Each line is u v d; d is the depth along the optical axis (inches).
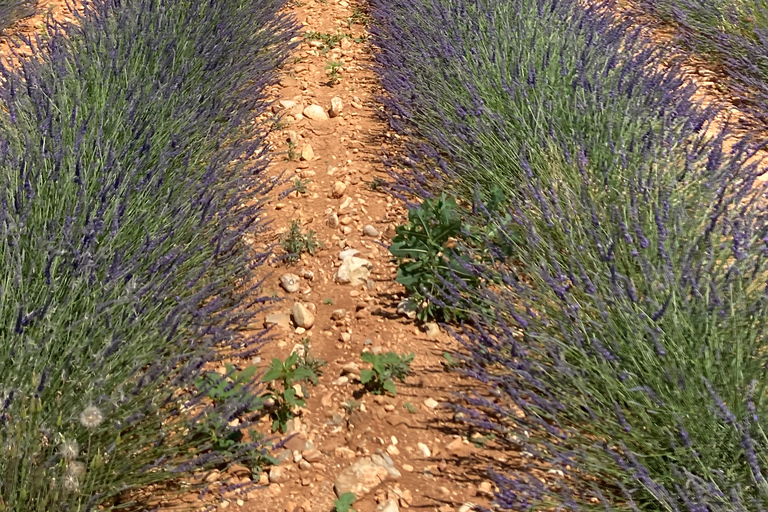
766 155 165.6
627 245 102.0
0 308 83.0
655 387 84.4
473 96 146.0
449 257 116.3
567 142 130.6
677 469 79.0
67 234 93.7
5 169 106.4
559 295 97.0
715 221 96.1
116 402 79.8
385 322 116.7
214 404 93.3
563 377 91.0
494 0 184.9
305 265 131.3
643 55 168.7
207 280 110.3
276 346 110.3
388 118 181.9
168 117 144.3
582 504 79.6
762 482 70.6
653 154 120.7
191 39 179.9
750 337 84.8
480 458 91.3
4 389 74.5
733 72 204.7
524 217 114.1
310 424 96.5
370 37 233.9
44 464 71.0
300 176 161.6
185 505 81.9
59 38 169.8
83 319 83.6
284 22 230.2
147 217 109.3
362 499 85.3
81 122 121.0
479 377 94.0
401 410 99.0
